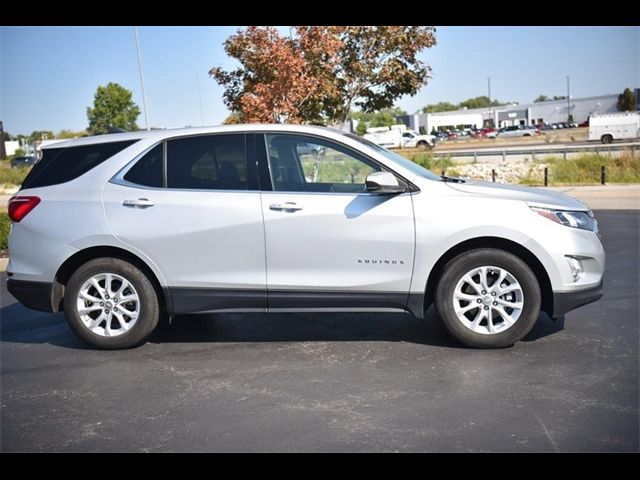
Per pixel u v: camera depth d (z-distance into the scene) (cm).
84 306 627
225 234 599
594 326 650
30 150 7844
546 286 589
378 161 599
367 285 591
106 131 688
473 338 585
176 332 682
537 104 8275
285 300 603
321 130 612
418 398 484
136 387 533
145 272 623
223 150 618
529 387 498
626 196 1786
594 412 450
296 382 527
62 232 621
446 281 584
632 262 970
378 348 605
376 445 412
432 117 8444
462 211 578
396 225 583
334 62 1520
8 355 634
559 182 2392
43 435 448
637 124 4512
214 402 494
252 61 1458
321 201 593
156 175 621
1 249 1182
